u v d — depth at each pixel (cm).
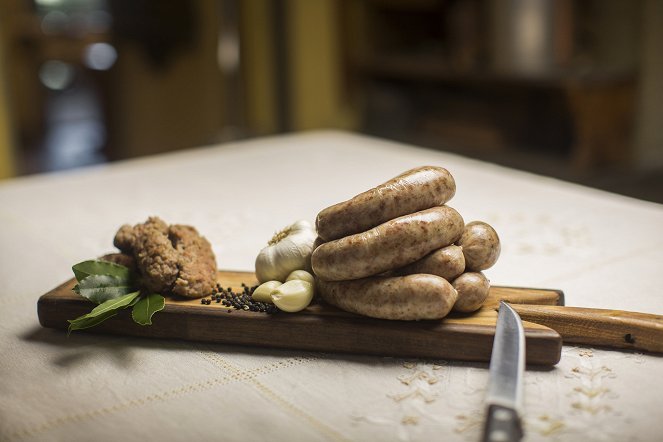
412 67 455
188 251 111
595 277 126
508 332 92
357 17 505
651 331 97
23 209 176
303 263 106
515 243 145
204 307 104
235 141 486
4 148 397
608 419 83
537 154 422
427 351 97
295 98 502
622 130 395
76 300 107
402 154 225
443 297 94
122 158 552
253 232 155
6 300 121
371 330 98
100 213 171
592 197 177
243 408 87
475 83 470
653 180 379
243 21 497
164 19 519
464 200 176
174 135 556
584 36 409
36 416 86
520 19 393
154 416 86
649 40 381
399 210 98
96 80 573
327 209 99
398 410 86
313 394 90
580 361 96
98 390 92
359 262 95
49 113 623
